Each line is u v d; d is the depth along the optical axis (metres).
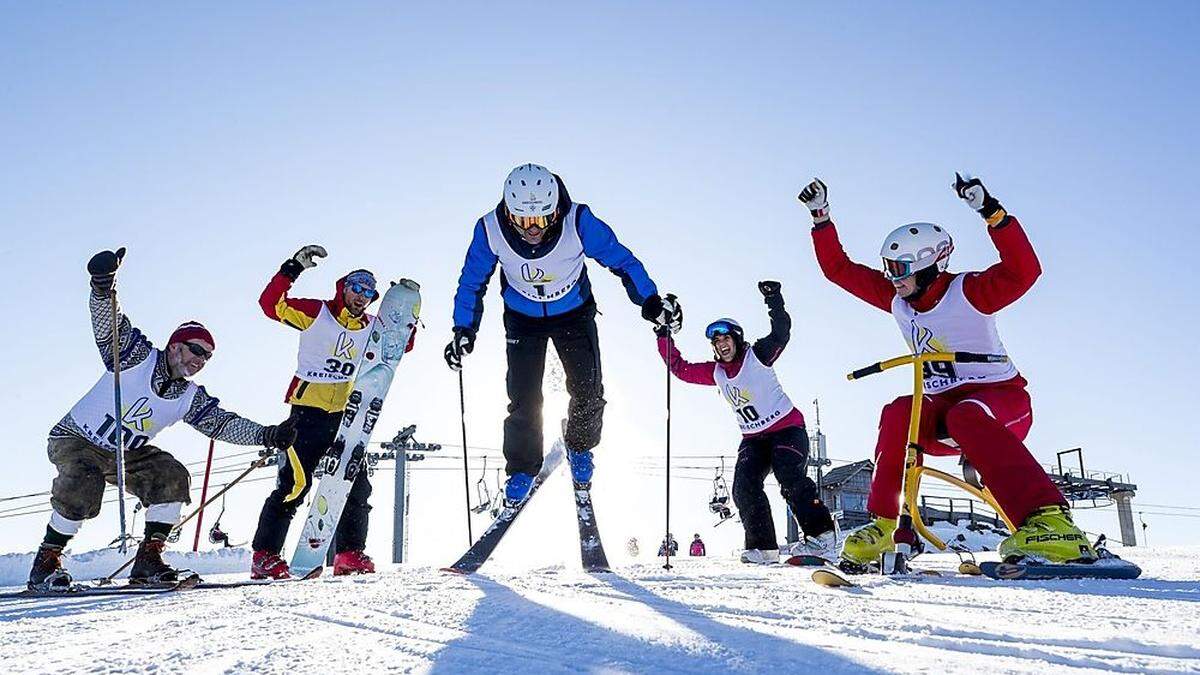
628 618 2.08
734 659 1.57
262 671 1.61
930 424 3.80
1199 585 2.79
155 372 4.34
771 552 6.20
